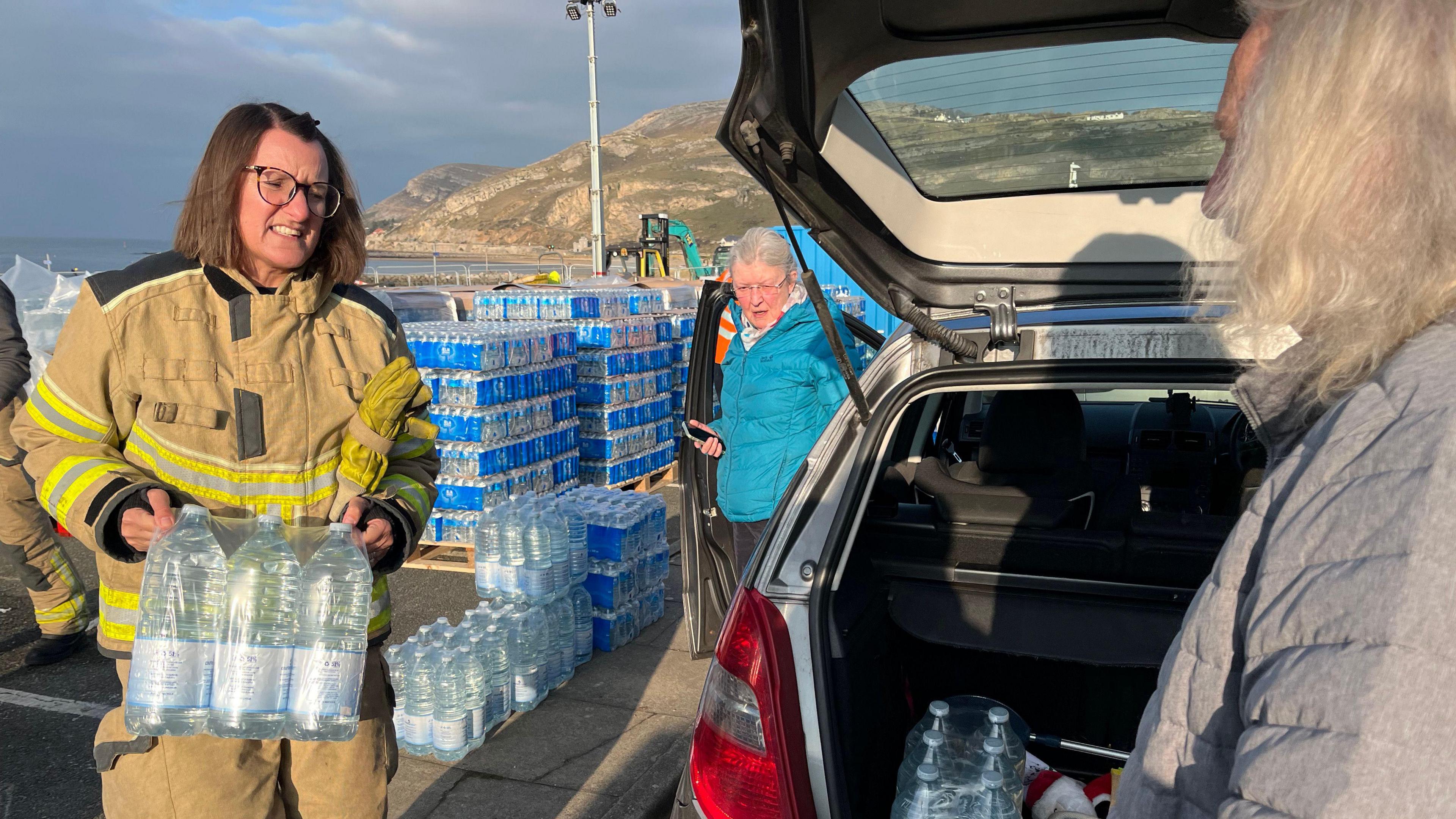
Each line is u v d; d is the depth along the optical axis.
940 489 2.32
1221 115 0.77
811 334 3.40
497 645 3.63
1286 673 0.56
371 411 1.78
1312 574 0.56
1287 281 0.61
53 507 1.64
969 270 2.29
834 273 11.01
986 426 2.46
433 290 8.07
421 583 5.49
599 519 4.40
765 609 1.75
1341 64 0.58
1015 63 1.93
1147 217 2.19
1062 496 2.30
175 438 1.71
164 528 1.60
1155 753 0.70
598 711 3.81
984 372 1.84
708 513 3.79
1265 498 0.65
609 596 4.39
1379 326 0.60
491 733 3.61
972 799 1.73
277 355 1.79
